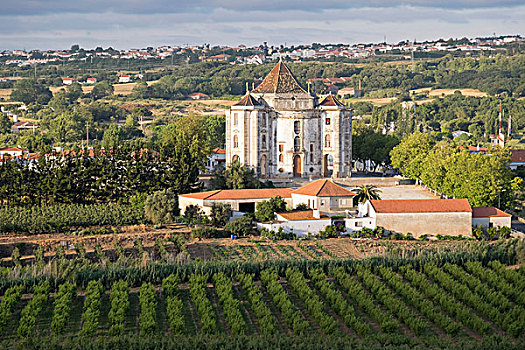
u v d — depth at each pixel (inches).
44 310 6496.1
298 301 6879.9
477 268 7647.6
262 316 6259.8
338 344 5625.0
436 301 6811.0
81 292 7076.8
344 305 6427.2
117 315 6190.9
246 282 7047.2
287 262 7628.0
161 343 5565.9
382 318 6225.4
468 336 6077.8
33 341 5536.4
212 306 6628.9
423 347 5590.6
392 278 7249.0
